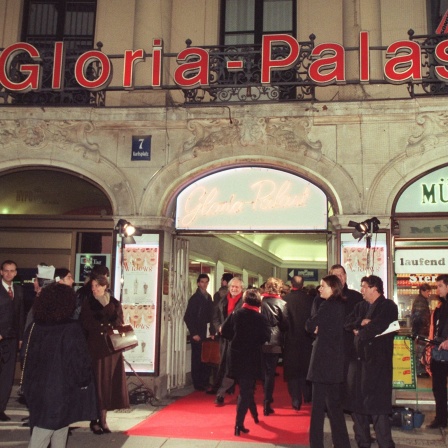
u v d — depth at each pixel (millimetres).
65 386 4402
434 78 8406
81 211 9188
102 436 6211
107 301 6320
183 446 5832
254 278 17062
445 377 6746
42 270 7184
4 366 6934
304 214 8664
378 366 5449
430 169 8352
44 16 10484
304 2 9789
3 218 9219
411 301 8328
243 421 6391
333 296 5512
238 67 8555
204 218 8914
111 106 8938
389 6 9352
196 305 9320
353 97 8773
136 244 8719
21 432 6395
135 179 8859
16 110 8984
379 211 8289
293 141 8562
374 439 6145
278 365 13766
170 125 8867
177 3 10031
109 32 9969
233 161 8734
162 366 8727
